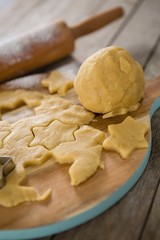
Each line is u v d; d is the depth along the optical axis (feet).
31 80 1.87
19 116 1.67
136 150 1.39
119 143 1.39
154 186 1.34
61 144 1.43
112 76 1.50
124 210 1.27
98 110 1.55
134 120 1.49
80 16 2.59
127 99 1.54
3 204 1.25
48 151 1.41
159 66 1.97
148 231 1.21
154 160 1.43
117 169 1.33
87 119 1.55
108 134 1.47
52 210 1.23
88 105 1.55
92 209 1.22
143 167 1.37
